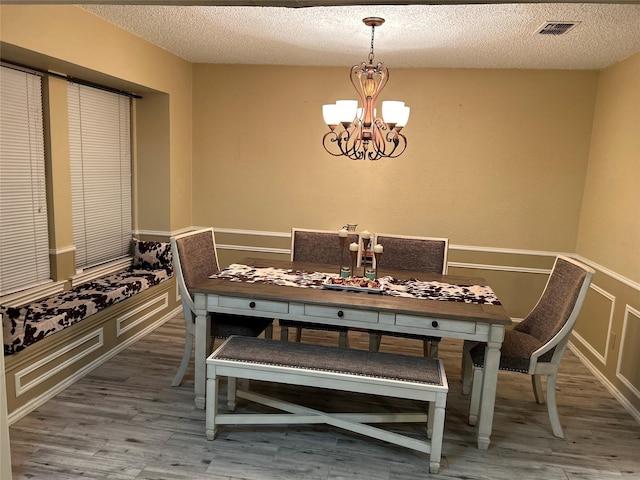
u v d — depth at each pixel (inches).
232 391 106.0
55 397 110.3
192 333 115.0
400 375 89.3
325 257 143.6
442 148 163.0
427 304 97.1
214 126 174.7
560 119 155.3
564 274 107.3
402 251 138.3
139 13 115.1
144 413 105.1
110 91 147.1
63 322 111.7
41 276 126.3
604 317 133.0
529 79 154.9
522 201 161.5
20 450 90.1
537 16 102.6
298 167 172.2
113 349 134.2
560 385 128.9
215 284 105.7
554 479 88.7
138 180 167.0
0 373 77.0
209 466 88.0
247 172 175.6
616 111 136.2
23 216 119.2
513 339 107.6
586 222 153.0
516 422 108.3
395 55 144.3
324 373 89.5
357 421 96.0
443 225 167.3
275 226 177.5
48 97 122.5
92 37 118.0
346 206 171.8
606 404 119.0
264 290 101.9
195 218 182.1
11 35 94.9
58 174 127.7
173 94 161.0
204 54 156.7
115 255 160.6
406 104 162.4
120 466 86.7
